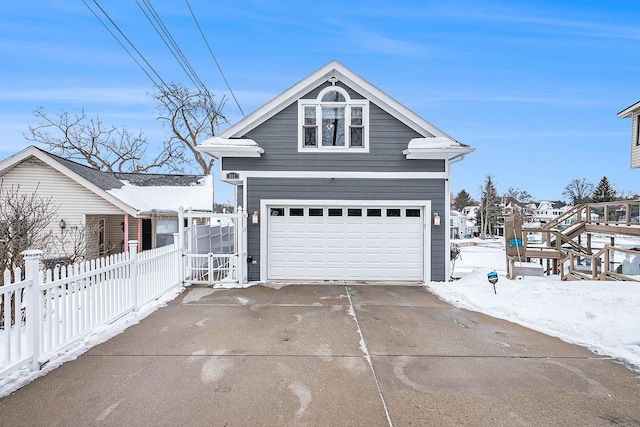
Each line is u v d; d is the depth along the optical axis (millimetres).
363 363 4199
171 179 18719
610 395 3490
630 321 4988
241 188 10055
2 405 3188
